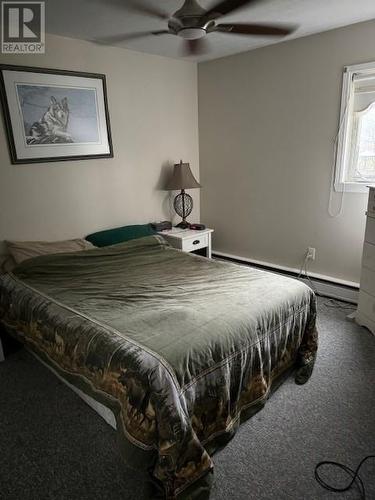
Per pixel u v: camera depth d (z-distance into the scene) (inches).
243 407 70.9
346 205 121.5
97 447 68.1
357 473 61.2
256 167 143.3
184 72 147.4
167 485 53.6
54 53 108.7
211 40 119.3
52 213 117.0
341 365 90.8
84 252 108.7
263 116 136.3
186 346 61.1
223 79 144.4
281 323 77.5
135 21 98.0
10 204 107.3
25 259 102.7
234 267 102.1
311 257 134.6
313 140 125.0
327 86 117.6
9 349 101.3
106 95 122.7
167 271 100.7
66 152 116.1
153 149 142.5
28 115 106.0
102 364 62.1
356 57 109.7
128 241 120.3
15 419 75.5
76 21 97.1
